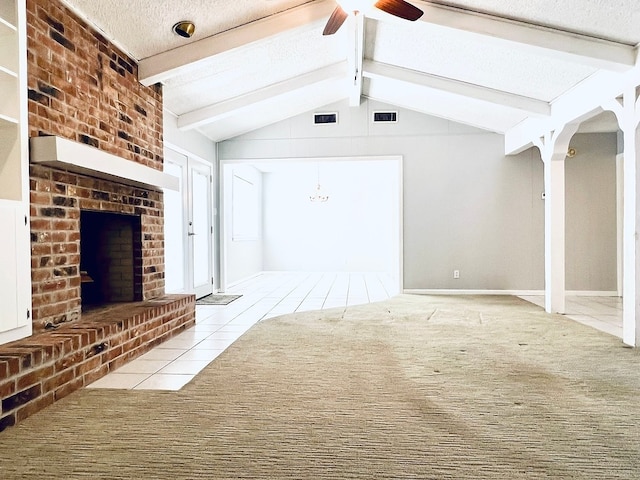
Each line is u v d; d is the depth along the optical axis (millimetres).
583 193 6516
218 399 2414
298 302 6004
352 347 3496
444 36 3896
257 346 3543
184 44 3744
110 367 2898
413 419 2137
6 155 2387
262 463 1735
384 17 3584
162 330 3691
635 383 2627
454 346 3512
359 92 5973
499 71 4469
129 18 3234
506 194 6527
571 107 4414
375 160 6676
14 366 2100
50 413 2227
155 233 4137
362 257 10703
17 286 2371
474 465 1710
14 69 2396
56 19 2773
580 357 3178
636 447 1846
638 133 3406
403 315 4879
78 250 2953
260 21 3703
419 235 6652
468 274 6598
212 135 6492
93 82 3172
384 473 1658
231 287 7852
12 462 1754
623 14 3080
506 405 2303
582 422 2092
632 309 3479
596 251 6512
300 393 2496
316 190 10266
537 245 6496
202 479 1625
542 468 1685
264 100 5324
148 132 4035
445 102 5891
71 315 2889
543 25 3443
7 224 2295
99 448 1864
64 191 2789
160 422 2121
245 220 9539
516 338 3773
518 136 5910
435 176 6609
